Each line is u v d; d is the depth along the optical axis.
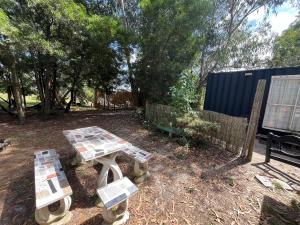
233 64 10.08
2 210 2.02
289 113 5.10
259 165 3.51
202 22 6.03
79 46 6.50
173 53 6.36
